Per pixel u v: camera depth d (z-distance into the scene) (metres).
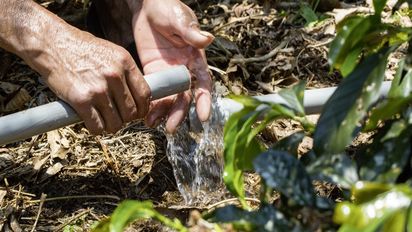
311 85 2.57
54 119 1.87
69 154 2.27
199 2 3.06
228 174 1.24
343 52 1.17
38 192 2.13
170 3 2.12
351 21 1.14
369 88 1.04
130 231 1.87
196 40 2.06
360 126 1.20
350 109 1.04
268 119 1.20
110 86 1.84
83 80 1.85
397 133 1.08
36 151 2.29
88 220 2.03
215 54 2.70
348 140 1.02
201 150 2.08
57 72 1.90
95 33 2.62
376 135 1.16
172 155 2.12
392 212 0.91
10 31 1.95
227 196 2.05
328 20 2.89
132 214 1.04
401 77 1.18
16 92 2.53
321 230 1.03
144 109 1.91
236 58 2.65
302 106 1.17
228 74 2.59
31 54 1.93
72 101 1.86
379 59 1.07
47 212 2.05
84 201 2.10
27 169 2.21
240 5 3.03
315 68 2.65
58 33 1.91
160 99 2.04
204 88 2.08
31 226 2.01
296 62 2.65
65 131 2.35
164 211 1.71
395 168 1.04
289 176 1.06
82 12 2.95
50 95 2.55
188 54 2.16
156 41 2.20
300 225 1.04
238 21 2.89
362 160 1.11
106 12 2.50
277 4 3.02
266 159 1.07
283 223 1.05
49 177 2.18
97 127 1.88
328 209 1.04
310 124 1.16
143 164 2.22
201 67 2.13
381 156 1.07
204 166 2.09
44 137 2.34
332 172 1.06
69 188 2.14
